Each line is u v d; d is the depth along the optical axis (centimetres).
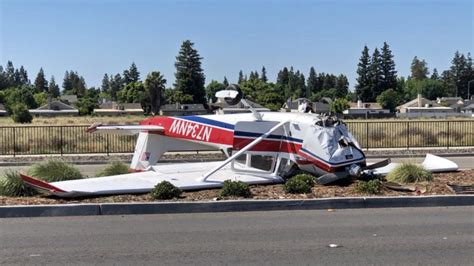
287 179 1154
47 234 747
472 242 702
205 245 690
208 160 2139
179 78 11775
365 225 796
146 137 1412
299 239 718
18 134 3158
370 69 13225
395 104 12650
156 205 881
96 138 3002
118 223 812
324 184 1092
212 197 959
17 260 626
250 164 1197
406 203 932
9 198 955
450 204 941
